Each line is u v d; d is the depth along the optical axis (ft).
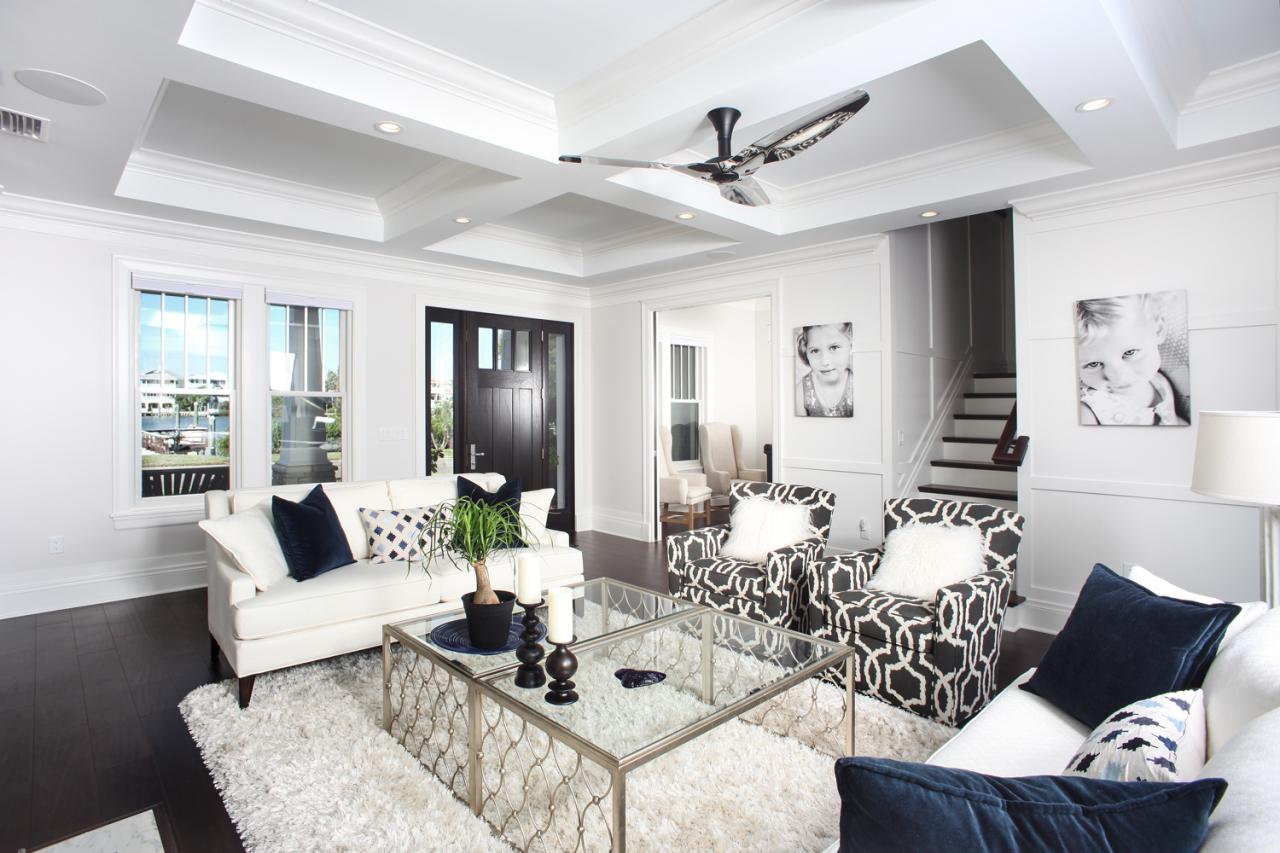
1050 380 12.66
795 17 7.95
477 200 13.10
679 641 8.55
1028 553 13.00
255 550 10.16
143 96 8.67
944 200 12.78
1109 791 2.84
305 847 6.31
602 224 17.70
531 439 21.42
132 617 13.19
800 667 7.55
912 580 9.82
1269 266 10.44
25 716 9.02
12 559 13.28
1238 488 6.23
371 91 8.96
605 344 22.52
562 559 12.71
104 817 6.84
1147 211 11.54
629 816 6.71
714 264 18.67
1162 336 11.37
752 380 29.89
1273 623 5.08
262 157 12.96
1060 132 11.22
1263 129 9.55
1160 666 5.50
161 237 14.73
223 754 7.92
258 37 8.02
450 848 6.30
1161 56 8.66
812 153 12.64
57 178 11.82
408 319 18.58
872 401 15.70
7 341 13.17
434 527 10.78
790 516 12.26
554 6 8.16
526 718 6.44
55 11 6.83
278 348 16.74
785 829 6.53
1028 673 7.34
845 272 16.12
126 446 14.47
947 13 6.94
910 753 7.93
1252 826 2.52
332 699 9.39
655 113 9.51
